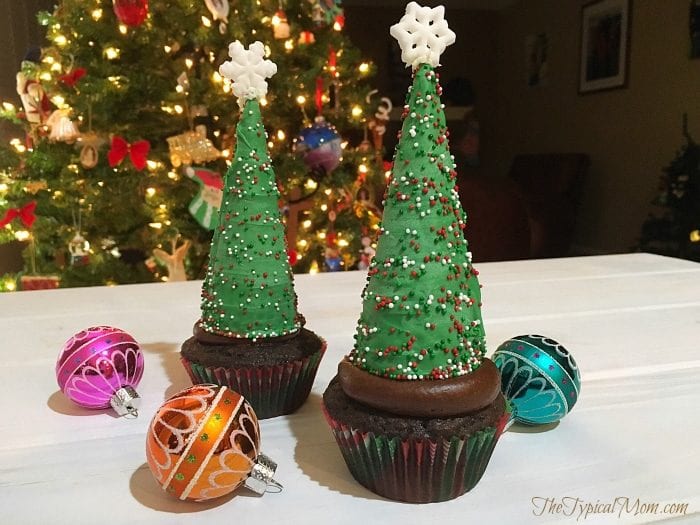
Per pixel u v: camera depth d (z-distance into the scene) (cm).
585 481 25
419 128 23
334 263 89
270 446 27
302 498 24
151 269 90
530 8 200
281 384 29
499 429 23
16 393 33
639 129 153
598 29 166
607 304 49
